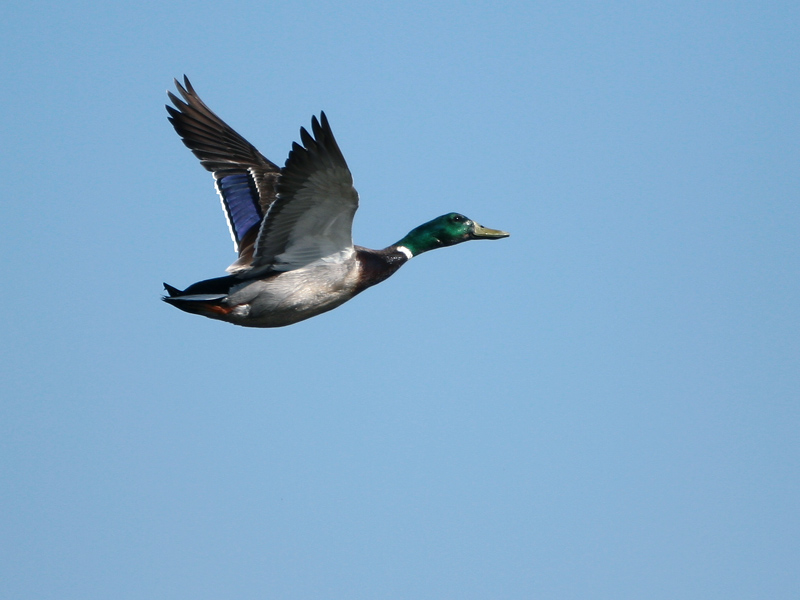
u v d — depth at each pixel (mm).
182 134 15031
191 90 15594
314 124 11109
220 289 13141
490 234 15695
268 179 14922
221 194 14852
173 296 13094
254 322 13414
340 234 12867
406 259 15148
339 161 11391
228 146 15156
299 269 13156
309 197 12148
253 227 14578
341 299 13648
